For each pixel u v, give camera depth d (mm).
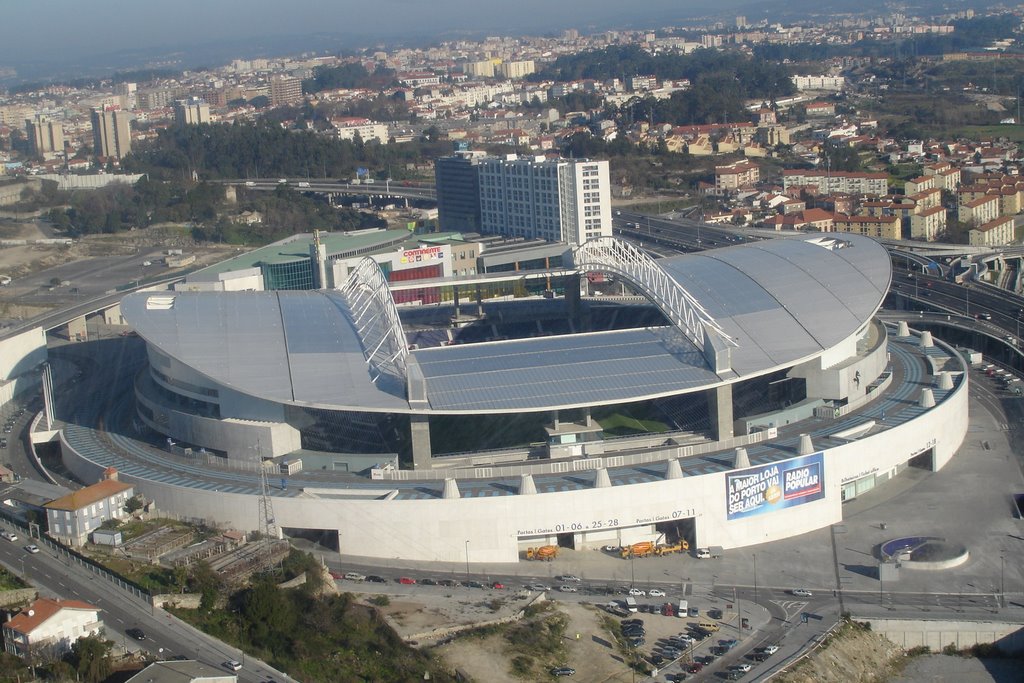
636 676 178625
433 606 196875
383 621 187500
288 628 181250
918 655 195375
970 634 194875
